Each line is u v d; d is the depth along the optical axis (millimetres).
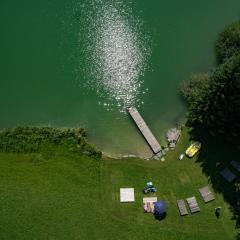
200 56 52906
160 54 53469
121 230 45219
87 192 46562
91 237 45125
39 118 51500
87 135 50281
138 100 51562
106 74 52938
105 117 51000
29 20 56188
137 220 45469
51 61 53969
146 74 52688
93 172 47344
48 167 47656
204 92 45375
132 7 56000
